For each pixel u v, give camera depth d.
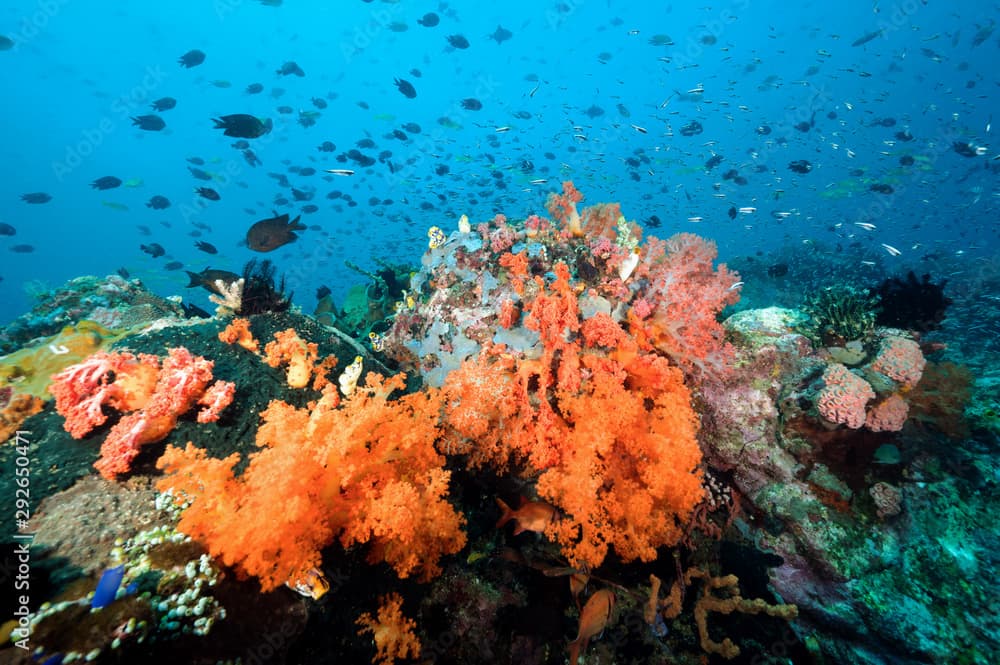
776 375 4.21
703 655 3.69
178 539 2.68
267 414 3.13
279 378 4.04
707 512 4.21
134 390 3.30
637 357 3.73
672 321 3.91
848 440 3.93
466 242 4.62
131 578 2.39
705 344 3.96
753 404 4.14
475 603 3.59
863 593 3.62
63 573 2.38
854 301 4.47
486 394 3.69
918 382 3.98
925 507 3.65
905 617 3.43
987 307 9.66
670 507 3.63
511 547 3.98
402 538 2.84
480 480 4.32
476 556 3.77
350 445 2.98
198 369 3.40
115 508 2.84
